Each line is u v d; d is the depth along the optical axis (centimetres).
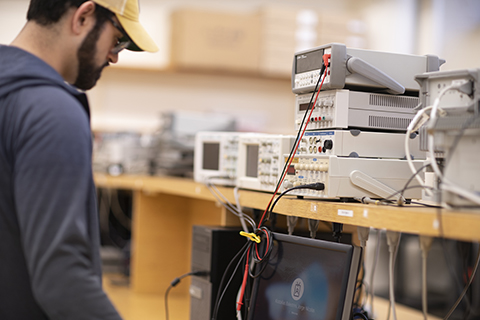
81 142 99
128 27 114
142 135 413
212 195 205
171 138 323
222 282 167
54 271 94
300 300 136
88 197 104
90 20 110
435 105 117
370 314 187
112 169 378
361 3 598
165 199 346
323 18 519
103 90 541
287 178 159
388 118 152
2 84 103
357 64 144
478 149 110
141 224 342
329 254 134
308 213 144
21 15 516
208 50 496
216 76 540
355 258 128
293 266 142
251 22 505
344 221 129
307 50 155
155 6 557
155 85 554
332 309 128
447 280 351
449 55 497
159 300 324
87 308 97
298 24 513
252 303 149
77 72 114
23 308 104
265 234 153
